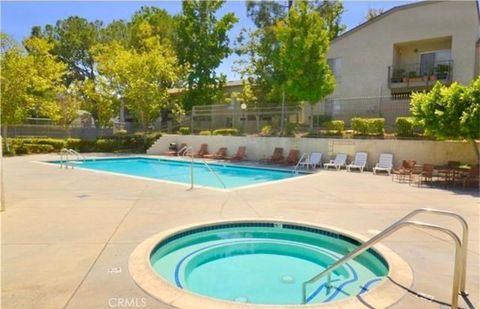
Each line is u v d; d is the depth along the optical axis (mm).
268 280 5062
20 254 4945
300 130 21000
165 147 25344
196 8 30781
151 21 35531
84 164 19938
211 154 22453
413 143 15633
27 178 12578
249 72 27500
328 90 18953
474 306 3535
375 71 22594
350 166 16375
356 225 6660
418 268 4559
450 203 8914
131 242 5477
